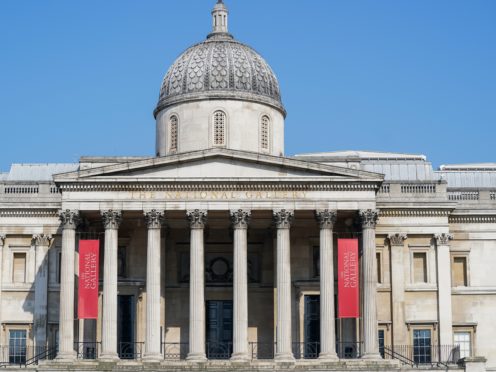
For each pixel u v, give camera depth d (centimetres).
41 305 8762
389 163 9825
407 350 8669
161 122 8931
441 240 8888
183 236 8762
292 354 7869
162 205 7962
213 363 7681
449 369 7706
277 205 7969
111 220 7950
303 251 8675
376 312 7919
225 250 8794
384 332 8762
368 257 7919
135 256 8606
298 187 7988
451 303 8919
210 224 8619
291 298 8588
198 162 8031
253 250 8775
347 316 7756
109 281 7888
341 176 7988
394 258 8844
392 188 8912
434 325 8800
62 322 7844
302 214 8219
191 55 9012
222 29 9338
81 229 8212
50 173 9700
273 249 8581
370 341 7812
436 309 8819
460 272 9088
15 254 8912
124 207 7962
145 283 8538
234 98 8681
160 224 7962
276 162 7988
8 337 8750
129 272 8581
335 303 8488
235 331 7800
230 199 7969
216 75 8769
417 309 8825
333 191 8006
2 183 8925
